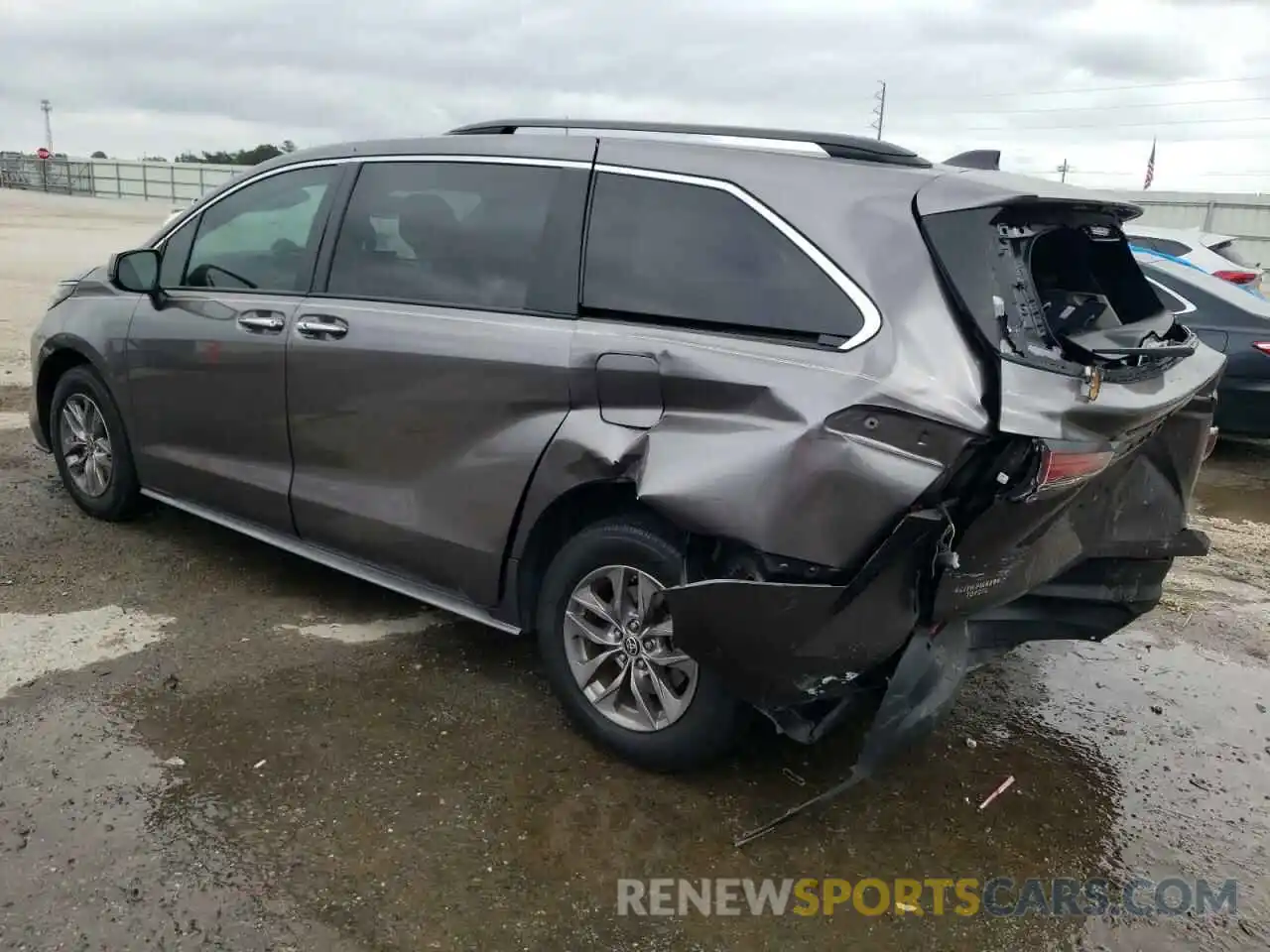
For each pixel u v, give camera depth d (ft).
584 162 11.21
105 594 14.15
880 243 9.23
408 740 11.05
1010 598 9.98
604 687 10.97
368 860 9.11
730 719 10.06
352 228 12.98
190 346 14.40
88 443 16.62
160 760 10.34
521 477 10.91
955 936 8.76
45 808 9.46
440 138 12.62
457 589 11.95
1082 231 10.46
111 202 173.68
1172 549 11.63
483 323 11.30
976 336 8.67
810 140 10.36
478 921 8.48
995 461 8.55
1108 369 9.10
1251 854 10.14
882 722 9.19
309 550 13.67
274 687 11.95
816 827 10.09
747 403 9.28
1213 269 26.94
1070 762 11.69
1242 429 24.63
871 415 8.67
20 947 7.82
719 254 10.07
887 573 8.89
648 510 10.36
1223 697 13.48
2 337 35.22
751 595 9.07
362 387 12.33
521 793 10.23
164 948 7.94
